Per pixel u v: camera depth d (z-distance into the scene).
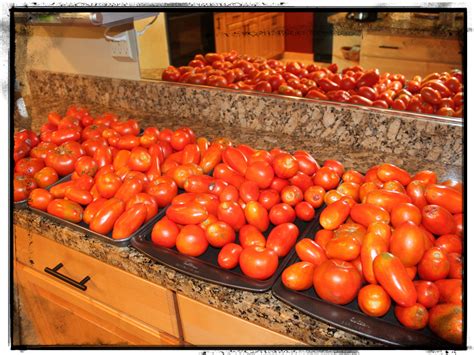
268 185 0.94
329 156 1.22
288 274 0.74
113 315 1.04
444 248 0.74
